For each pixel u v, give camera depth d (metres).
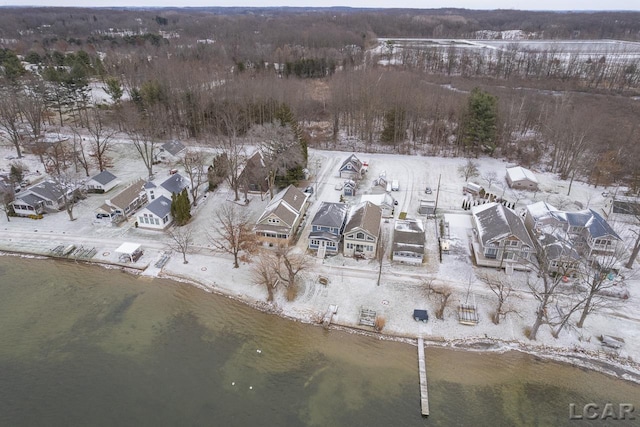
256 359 39.75
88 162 78.94
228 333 42.69
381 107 94.88
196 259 52.97
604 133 82.94
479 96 79.88
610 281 47.62
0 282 49.31
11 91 89.62
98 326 43.53
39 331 42.75
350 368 38.88
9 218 61.09
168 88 94.06
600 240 50.69
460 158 84.25
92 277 50.38
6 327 43.16
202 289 48.44
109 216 61.09
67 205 60.47
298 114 97.12
